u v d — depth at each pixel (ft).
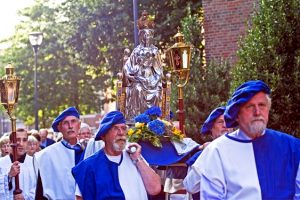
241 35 64.75
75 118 30.37
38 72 126.62
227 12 71.05
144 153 30.27
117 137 22.54
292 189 18.47
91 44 93.86
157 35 85.92
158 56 39.55
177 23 85.40
